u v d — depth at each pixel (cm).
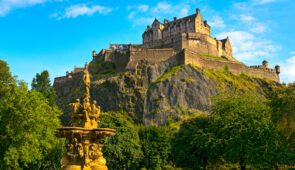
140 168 6538
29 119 3784
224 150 5041
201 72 12069
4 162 3488
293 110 3956
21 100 3916
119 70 13225
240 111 4934
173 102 10906
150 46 15775
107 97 11600
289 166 5075
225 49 17125
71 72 16162
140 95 11281
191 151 7006
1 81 4288
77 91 12938
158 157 6712
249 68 14525
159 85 11381
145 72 12275
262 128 4438
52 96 9069
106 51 14388
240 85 12725
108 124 6159
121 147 5856
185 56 12562
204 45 15088
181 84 11450
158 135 7125
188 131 7812
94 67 14288
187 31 16138
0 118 3647
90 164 2206
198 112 10675
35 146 3822
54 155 4853
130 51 13150
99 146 2327
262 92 13012
